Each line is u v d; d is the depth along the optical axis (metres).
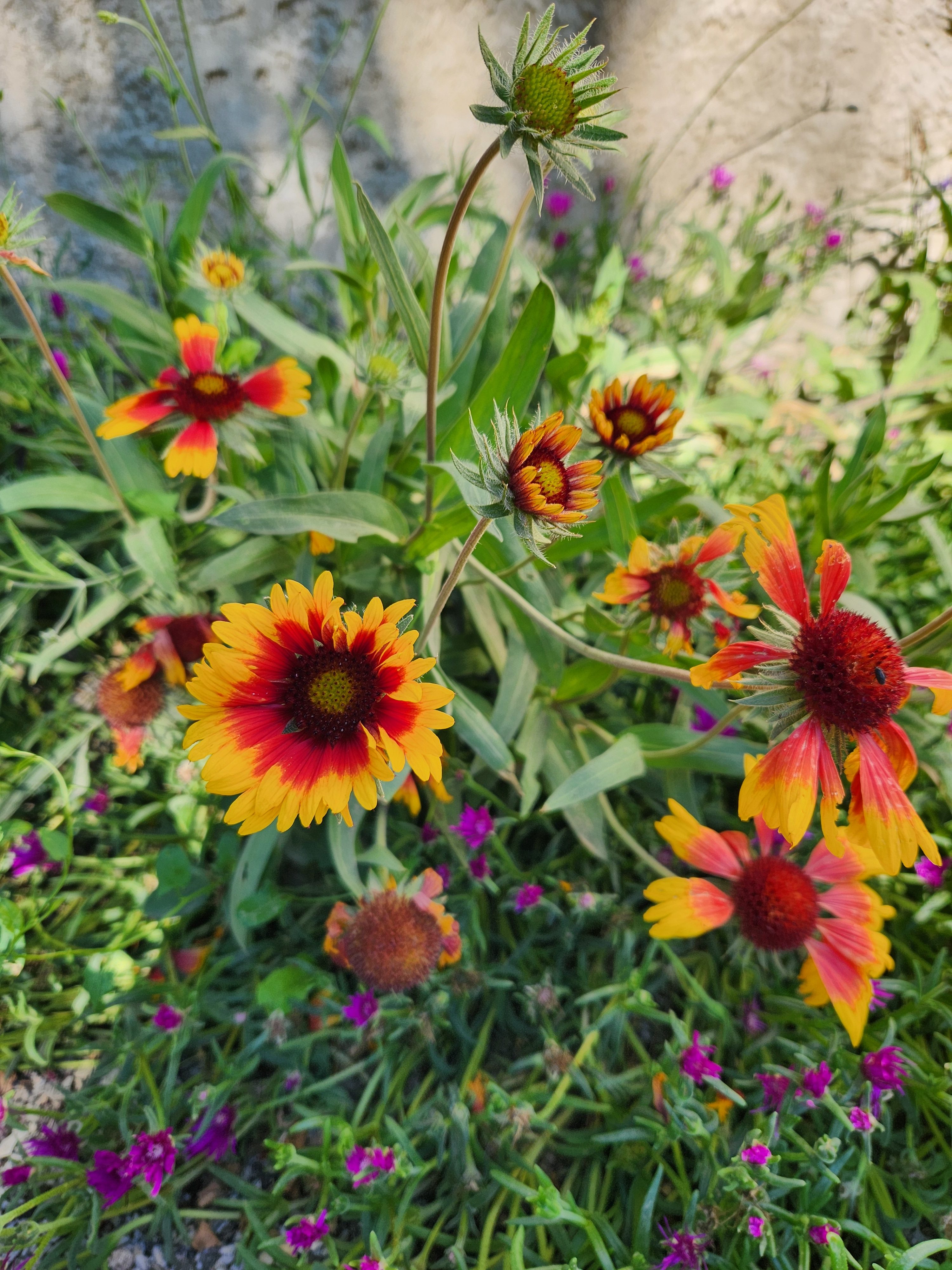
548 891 1.65
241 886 1.42
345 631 0.97
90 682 1.69
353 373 1.86
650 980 1.57
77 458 1.97
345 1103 1.40
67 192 1.99
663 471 1.45
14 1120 1.32
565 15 2.33
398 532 1.51
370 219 1.26
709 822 1.81
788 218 2.86
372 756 0.95
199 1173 1.37
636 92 2.52
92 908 1.64
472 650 1.90
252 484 1.82
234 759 0.94
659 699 1.92
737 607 1.43
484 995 1.55
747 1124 1.35
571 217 2.77
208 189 1.89
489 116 0.96
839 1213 1.27
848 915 1.38
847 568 1.07
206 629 1.58
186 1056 1.51
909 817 1.00
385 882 1.39
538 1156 1.38
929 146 2.76
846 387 2.58
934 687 1.02
